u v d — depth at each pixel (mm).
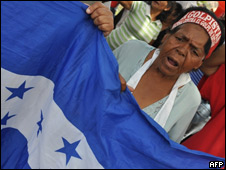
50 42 1221
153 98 1722
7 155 1338
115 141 1252
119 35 2914
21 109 1310
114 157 1247
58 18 1207
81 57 1263
